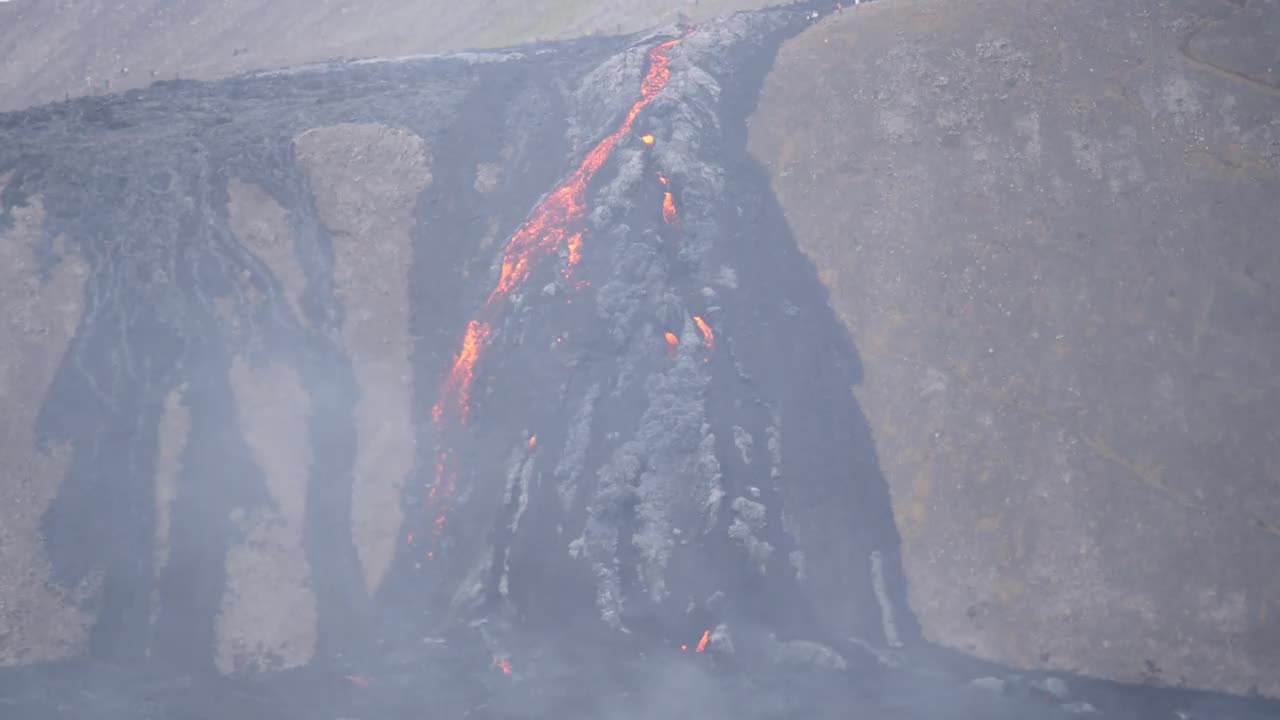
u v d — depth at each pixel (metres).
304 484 132.00
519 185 160.75
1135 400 132.50
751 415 133.50
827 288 146.50
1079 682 116.69
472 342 143.62
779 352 140.12
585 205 152.38
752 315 142.88
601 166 156.75
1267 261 138.50
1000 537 126.50
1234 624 118.81
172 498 129.50
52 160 161.62
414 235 155.00
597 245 147.12
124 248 149.25
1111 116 151.12
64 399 136.25
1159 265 140.00
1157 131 149.25
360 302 147.75
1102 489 127.38
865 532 128.75
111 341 141.12
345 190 157.75
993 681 115.06
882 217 149.62
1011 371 136.25
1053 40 159.12
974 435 132.62
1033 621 121.50
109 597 123.06
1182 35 157.25
